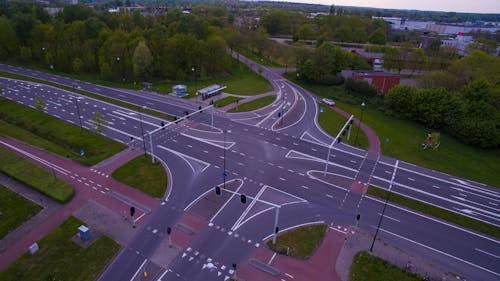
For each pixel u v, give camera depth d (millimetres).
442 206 51375
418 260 40625
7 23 114625
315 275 37531
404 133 78250
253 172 57656
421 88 95438
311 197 51562
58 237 41125
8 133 67000
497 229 46844
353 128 79000
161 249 40156
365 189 54438
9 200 47094
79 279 35625
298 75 115875
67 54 108938
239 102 92250
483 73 95125
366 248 41938
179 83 106125
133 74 106000
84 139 66188
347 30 172500
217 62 114812
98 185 51875
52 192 48406
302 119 82812
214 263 38531
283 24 192000
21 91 89562
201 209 47406
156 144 65750
